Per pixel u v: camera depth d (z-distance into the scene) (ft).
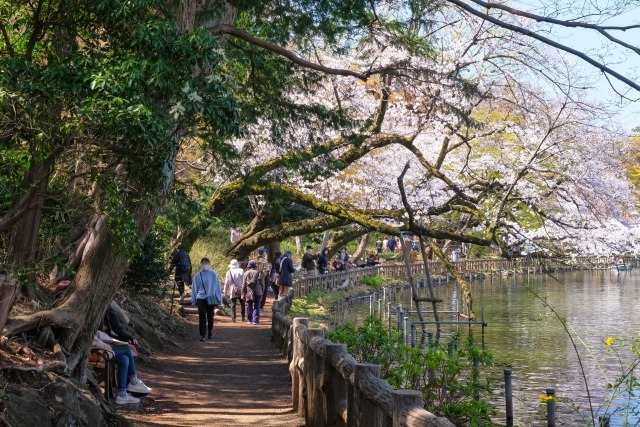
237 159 49.19
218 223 95.86
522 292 165.68
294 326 38.50
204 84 25.66
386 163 93.20
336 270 152.35
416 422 16.53
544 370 69.67
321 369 30.94
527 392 59.77
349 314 113.50
